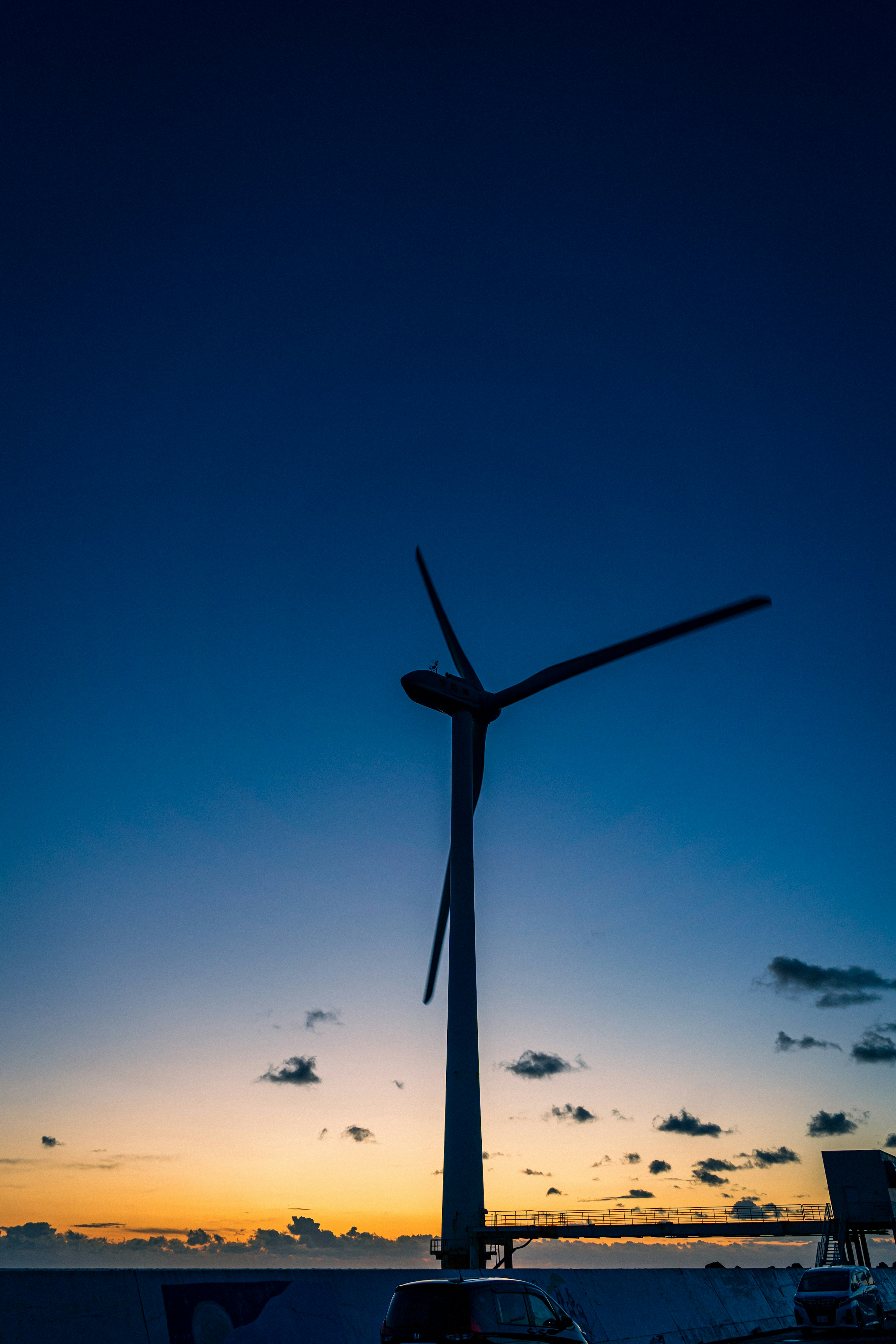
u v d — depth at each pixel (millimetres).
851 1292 28906
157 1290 15578
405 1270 20344
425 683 57344
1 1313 13375
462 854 54844
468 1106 49562
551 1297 21141
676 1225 47344
